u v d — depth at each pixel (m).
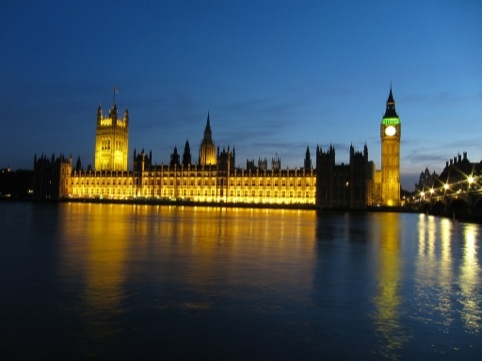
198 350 15.96
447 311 21.08
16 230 58.03
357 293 24.23
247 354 15.70
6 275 27.45
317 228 73.25
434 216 145.12
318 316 19.98
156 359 15.16
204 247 42.62
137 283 25.67
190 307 20.98
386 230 71.12
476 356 15.91
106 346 16.14
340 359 15.48
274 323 18.94
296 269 31.08
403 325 19.00
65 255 35.66
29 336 16.98
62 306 20.75
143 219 89.69
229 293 23.77
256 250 41.16
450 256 39.03
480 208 122.19
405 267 32.66
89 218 89.31
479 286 26.44
